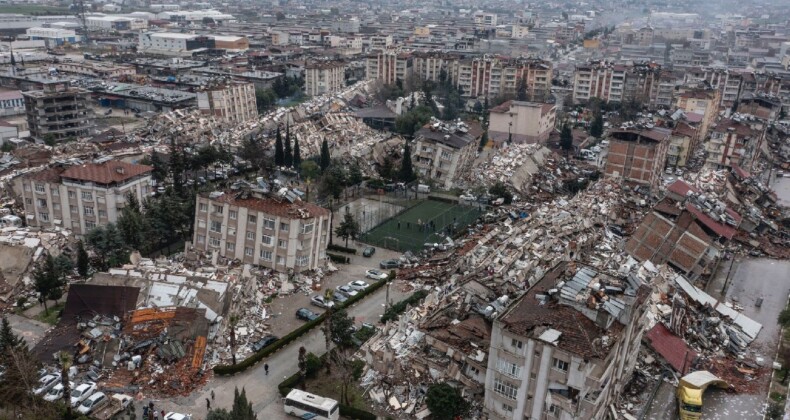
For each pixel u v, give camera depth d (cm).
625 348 7762
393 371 8875
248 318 10512
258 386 8838
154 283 10212
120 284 10288
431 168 18425
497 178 17962
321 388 8819
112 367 8988
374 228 15100
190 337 9350
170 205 13188
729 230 13388
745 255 14325
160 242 13312
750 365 9688
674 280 11519
